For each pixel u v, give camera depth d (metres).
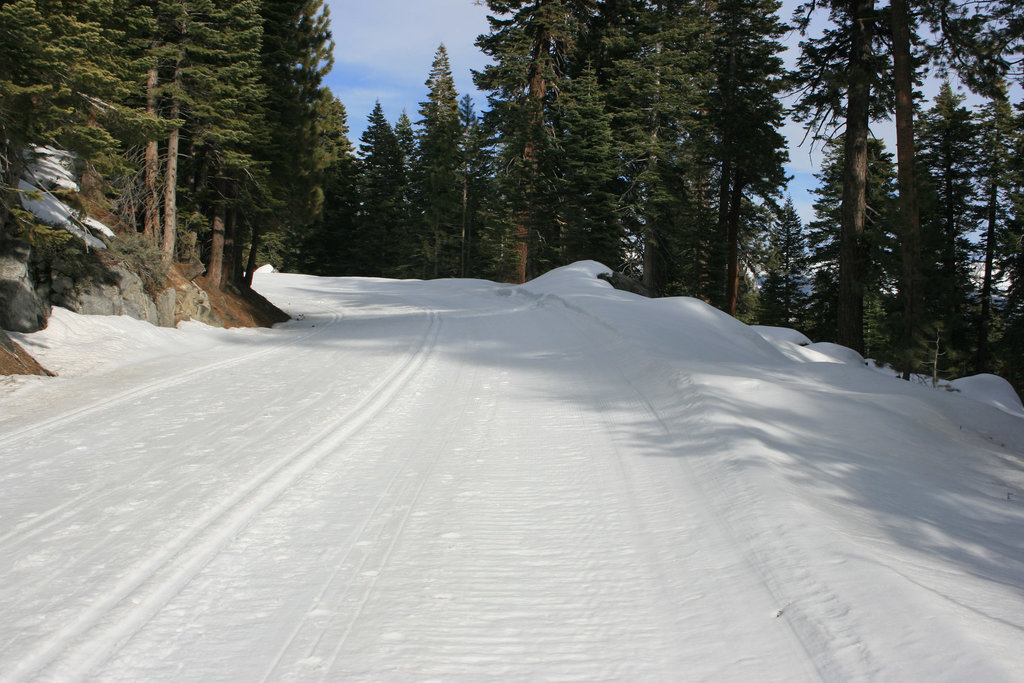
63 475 5.53
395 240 63.47
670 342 12.66
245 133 16.92
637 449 6.41
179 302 16.38
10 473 5.60
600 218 34.56
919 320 13.23
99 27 10.22
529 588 3.68
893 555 3.91
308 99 26.08
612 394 8.98
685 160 31.55
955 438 7.23
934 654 2.73
